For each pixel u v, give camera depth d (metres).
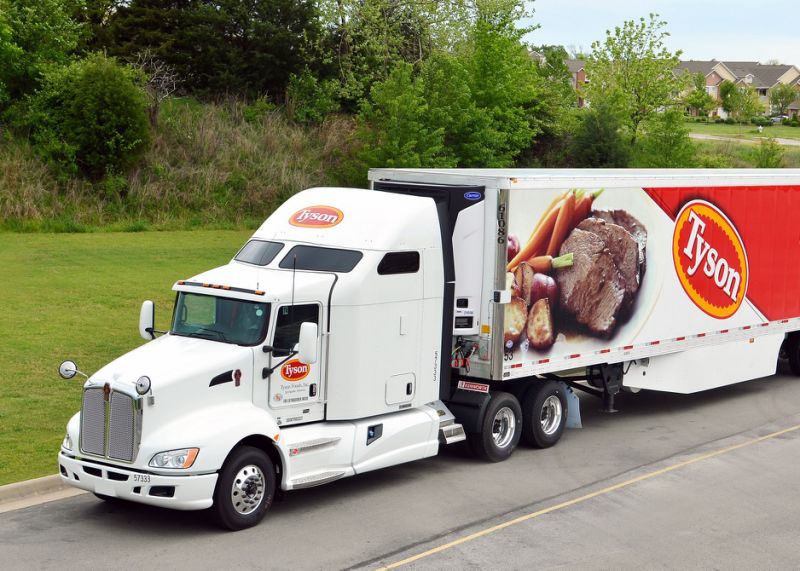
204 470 9.44
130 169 33.31
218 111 38.72
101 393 9.66
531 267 12.63
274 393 10.40
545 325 12.93
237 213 34.09
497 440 12.85
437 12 43.72
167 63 39.16
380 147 32.56
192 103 38.84
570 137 44.72
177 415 9.62
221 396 9.95
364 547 9.45
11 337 17.52
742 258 16.53
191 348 10.25
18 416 13.23
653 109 46.19
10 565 8.74
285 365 10.45
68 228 30.06
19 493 10.66
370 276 11.04
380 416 11.52
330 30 43.34
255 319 10.38
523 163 43.62
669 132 42.50
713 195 15.76
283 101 41.97
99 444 9.69
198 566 8.81
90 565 8.78
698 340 15.80
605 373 14.65
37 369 15.63
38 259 25.14
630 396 17.56
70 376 9.88
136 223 31.52
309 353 10.08
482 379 12.80
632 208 14.22
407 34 44.50
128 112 32.50
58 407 13.74
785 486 11.84
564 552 9.42
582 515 10.61
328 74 42.56
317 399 10.80
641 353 14.66
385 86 32.75
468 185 12.40
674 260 15.07
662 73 46.31
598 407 16.56
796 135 91.50
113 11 40.12
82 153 32.34
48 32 34.16
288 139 38.59
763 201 16.91
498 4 41.47
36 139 32.41
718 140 68.38
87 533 9.67
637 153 44.34
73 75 32.81
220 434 9.59
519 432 13.12
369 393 11.16
